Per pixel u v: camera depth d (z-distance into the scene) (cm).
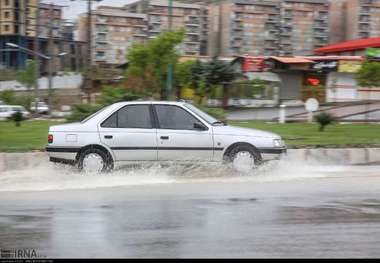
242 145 1406
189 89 5253
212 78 5222
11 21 12900
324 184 1270
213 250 714
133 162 1394
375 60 5931
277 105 5281
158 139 1394
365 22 12725
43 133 2577
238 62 6309
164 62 4934
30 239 770
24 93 9756
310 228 834
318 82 6125
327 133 2498
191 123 1410
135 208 986
